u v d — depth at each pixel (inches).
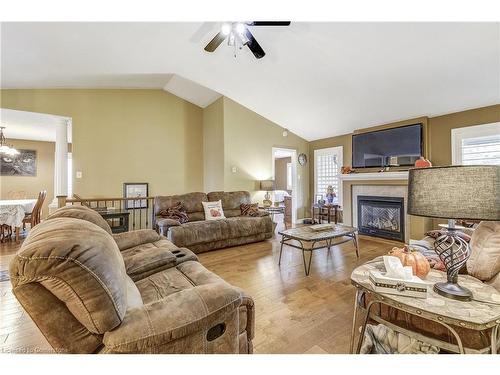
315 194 253.1
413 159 165.3
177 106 229.6
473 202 40.3
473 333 47.4
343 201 203.0
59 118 187.6
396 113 166.7
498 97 131.9
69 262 31.1
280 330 68.4
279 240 174.9
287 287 96.5
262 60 146.7
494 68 113.0
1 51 120.4
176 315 37.7
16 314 76.1
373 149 189.0
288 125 235.1
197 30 119.0
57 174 185.9
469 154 146.5
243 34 99.0
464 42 101.3
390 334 54.2
